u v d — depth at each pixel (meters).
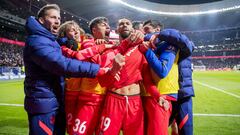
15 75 24.05
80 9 47.78
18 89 14.04
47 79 2.69
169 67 2.82
